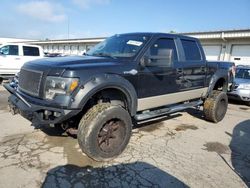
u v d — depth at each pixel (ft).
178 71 15.16
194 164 11.58
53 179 9.61
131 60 12.55
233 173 10.93
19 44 36.63
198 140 14.92
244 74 30.89
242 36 49.21
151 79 13.38
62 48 122.93
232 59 53.42
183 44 16.14
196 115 21.03
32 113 10.50
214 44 56.59
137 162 11.40
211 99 18.52
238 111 24.49
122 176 10.12
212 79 18.70
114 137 11.62
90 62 11.59
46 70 10.58
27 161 10.93
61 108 9.93
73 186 9.24
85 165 10.86
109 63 11.76
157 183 9.75
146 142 14.01
